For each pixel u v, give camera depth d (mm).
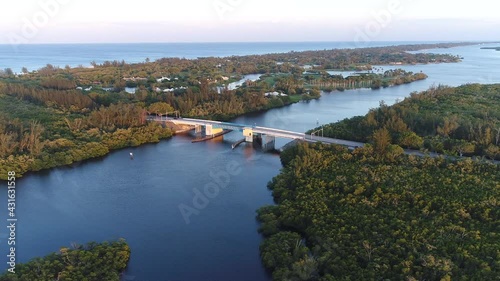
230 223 100500
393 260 72625
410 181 103188
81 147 150250
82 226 99875
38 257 82062
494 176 104812
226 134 190625
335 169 116125
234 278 79250
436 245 75438
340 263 73688
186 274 80625
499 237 77000
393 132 149500
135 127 178500
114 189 122000
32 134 143000
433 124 157375
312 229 86750
